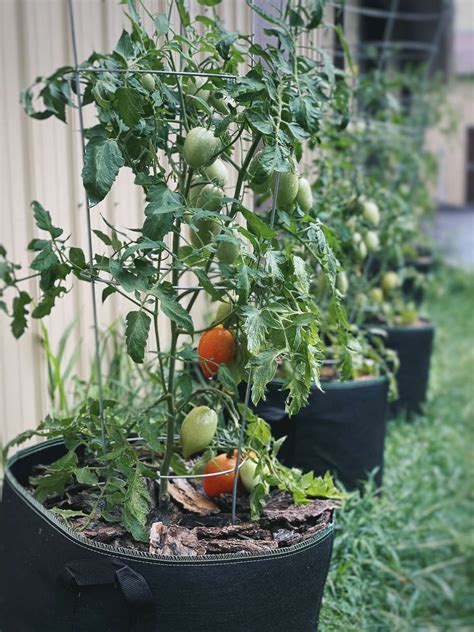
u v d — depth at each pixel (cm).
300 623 135
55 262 131
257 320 123
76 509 144
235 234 134
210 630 125
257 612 127
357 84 263
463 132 1290
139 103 122
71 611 126
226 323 138
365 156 304
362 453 218
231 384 133
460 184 1311
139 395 244
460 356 472
